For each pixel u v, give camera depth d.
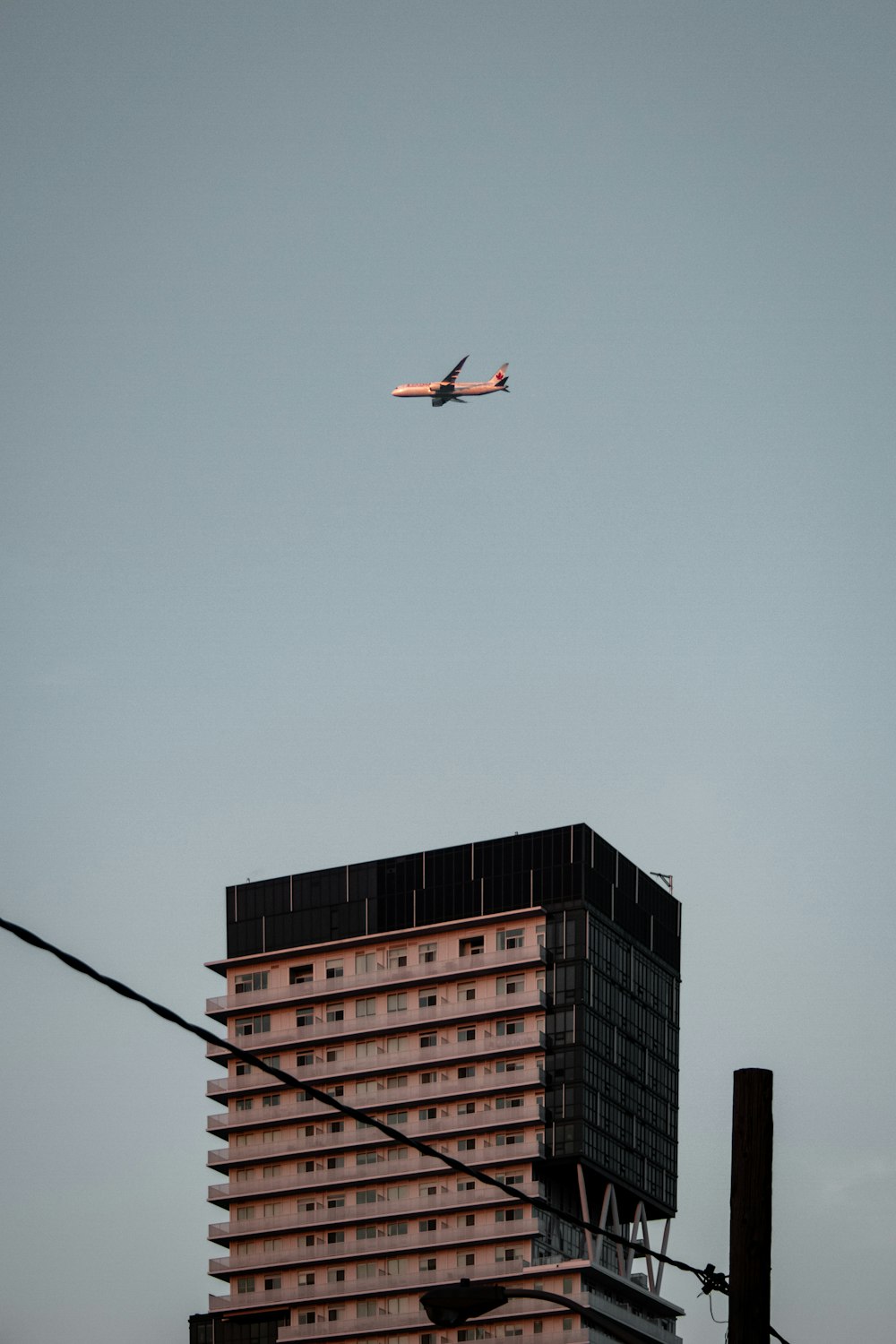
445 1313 44.06
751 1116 41.38
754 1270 40.34
